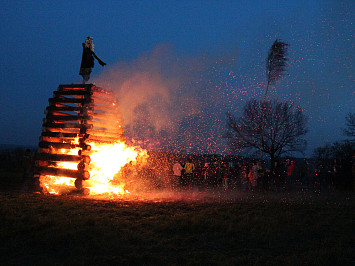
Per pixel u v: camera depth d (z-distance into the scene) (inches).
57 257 193.8
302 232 270.1
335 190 641.6
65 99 527.8
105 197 447.8
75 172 479.8
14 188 507.5
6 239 225.6
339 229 287.1
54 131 544.7
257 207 389.7
